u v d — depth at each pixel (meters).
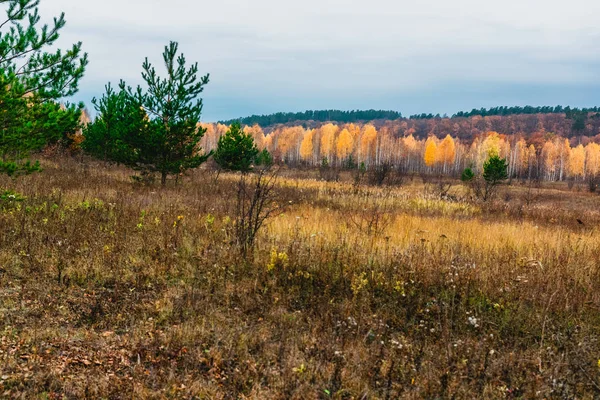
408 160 109.94
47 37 7.43
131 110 16.84
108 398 3.53
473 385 4.02
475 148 107.06
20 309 5.01
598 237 11.04
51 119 8.02
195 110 16.73
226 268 6.68
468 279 6.50
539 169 101.06
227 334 4.78
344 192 19.30
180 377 3.93
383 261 7.26
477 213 16.66
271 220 9.90
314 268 6.93
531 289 6.30
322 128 127.06
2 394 3.38
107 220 9.20
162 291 5.90
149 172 17.94
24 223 7.86
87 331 4.66
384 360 4.39
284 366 4.18
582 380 4.16
